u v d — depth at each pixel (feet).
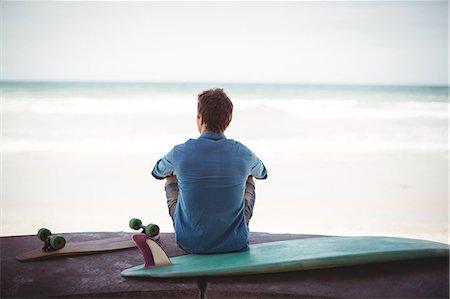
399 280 8.61
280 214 25.38
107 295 8.11
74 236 11.10
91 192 29.96
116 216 24.23
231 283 8.43
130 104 81.35
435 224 23.97
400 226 23.47
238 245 9.53
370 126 65.46
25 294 8.04
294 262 8.87
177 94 96.89
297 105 82.94
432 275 8.82
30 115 69.62
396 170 39.32
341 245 9.66
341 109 79.51
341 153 47.67
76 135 56.54
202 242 9.42
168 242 10.77
